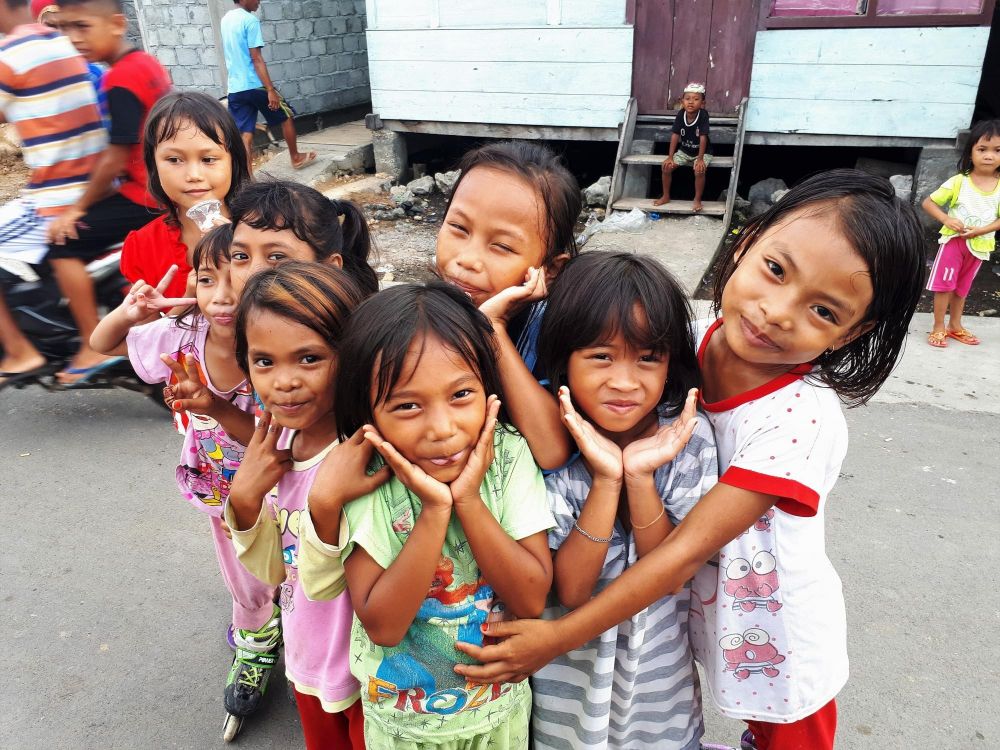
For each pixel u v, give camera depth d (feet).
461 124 25.88
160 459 11.93
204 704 7.68
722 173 25.48
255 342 4.42
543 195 4.70
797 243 3.82
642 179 23.68
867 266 3.74
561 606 4.88
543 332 4.41
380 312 3.88
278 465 4.90
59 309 12.25
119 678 7.99
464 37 24.49
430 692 4.54
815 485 4.27
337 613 5.00
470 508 4.03
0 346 12.45
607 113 23.89
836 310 3.84
